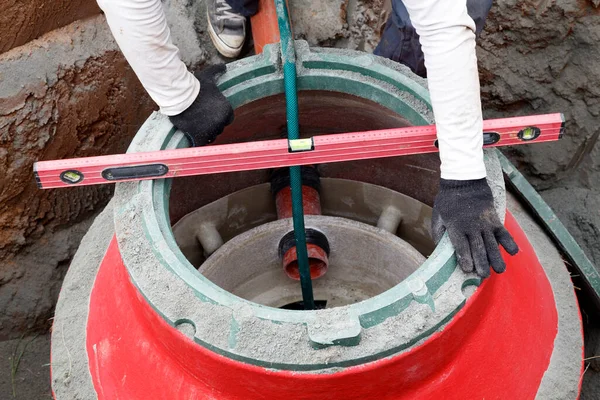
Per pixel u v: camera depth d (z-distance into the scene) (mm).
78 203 2266
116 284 1553
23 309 2229
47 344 2283
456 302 1255
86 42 2092
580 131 2197
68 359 1552
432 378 1314
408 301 1247
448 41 1253
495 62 2219
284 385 1214
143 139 1556
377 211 2193
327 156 1521
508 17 2102
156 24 1382
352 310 1226
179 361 1317
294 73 1616
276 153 1501
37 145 2033
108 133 2236
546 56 2137
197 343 1238
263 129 1964
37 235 2213
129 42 1384
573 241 1787
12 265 2195
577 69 2113
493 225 1337
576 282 1895
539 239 1805
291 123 1641
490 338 1386
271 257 1944
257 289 1982
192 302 1271
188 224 2037
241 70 1685
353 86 1703
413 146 1509
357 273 1983
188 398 1312
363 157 1526
